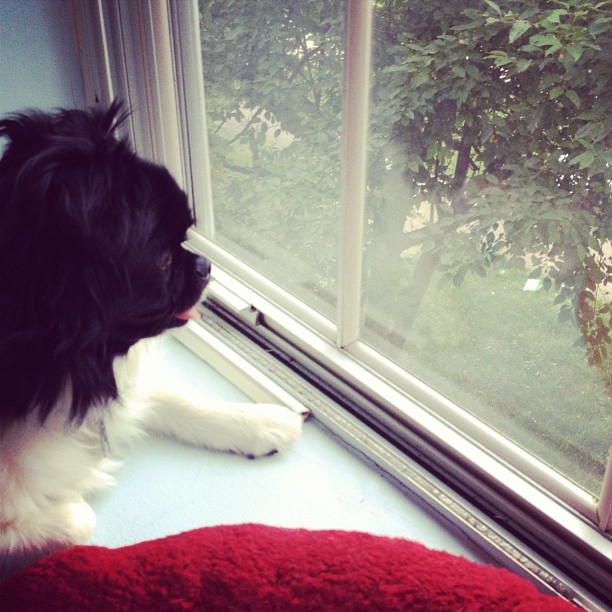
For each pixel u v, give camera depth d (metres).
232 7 1.94
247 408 1.49
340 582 1.00
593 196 1.63
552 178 1.70
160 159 1.85
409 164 1.98
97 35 1.75
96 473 1.34
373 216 2.05
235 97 2.10
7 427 1.08
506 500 1.27
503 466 1.29
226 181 2.23
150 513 1.33
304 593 0.99
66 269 0.93
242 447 1.45
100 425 1.30
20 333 0.96
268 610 0.98
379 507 1.35
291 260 2.21
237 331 1.75
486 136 1.79
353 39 1.21
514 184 1.77
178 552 1.05
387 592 0.98
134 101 1.80
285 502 1.35
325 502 1.36
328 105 2.14
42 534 1.17
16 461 1.12
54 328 0.96
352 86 1.25
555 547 1.20
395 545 1.07
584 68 1.55
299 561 1.03
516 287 1.83
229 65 2.03
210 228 1.98
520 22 1.58
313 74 2.09
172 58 1.72
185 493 1.37
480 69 1.72
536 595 0.99
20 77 1.74
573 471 1.46
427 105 1.86
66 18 1.77
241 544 1.07
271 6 1.96
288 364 1.66
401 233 2.06
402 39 1.81
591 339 1.67
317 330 1.64
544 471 1.24
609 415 1.57
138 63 1.74
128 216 0.97
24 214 0.93
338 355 1.56
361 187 1.37
